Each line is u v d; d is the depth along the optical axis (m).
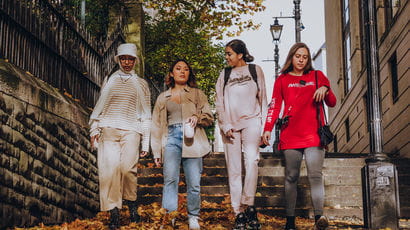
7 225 5.08
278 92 5.77
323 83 5.61
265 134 5.66
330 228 6.33
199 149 5.86
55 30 7.07
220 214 7.41
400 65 12.61
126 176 6.06
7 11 5.63
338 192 9.13
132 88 6.21
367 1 6.72
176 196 5.90
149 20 18.28
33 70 6.39
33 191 5.71
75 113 7.33
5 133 5.09
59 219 6.53
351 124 18.64
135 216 6.25
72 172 7.06
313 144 5.48
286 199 5.68
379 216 6.27
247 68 5.77
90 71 8.70
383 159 6.39
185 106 5.93
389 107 13.77
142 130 6.22
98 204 8.42
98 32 12.69
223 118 5.70
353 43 17.97
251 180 5.54
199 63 18.11
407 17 11.91
